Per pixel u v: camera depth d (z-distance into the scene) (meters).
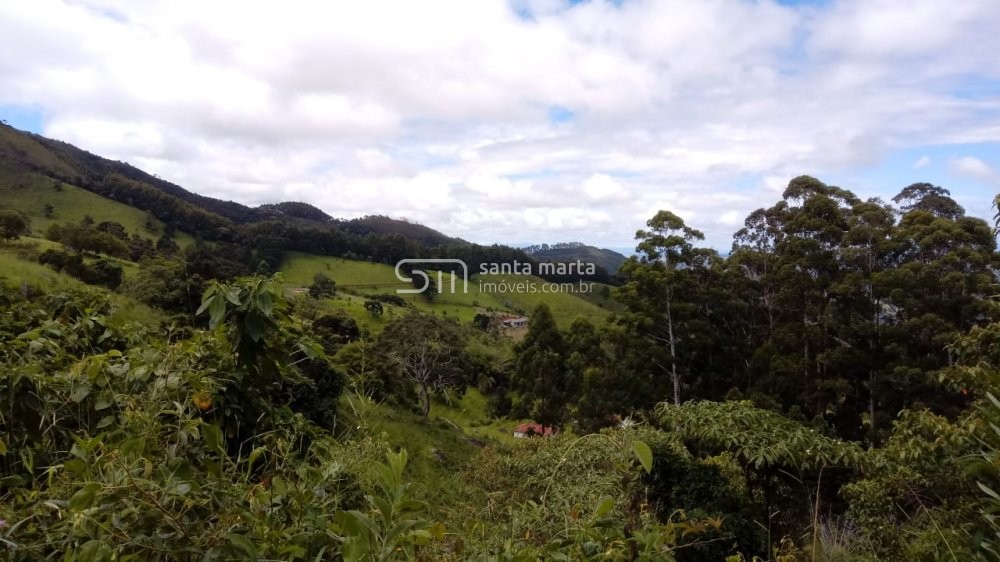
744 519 4.51
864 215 16.80
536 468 5.94
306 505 1.28
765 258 19.41
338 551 1.21
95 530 0.99
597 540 1.33
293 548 1.08
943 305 14.27
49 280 12.89
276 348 2.10
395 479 1.06
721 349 18.97
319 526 1.20
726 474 5.53
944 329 13.32
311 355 2.23
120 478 1.02
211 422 1.81
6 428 1.53
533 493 4.83
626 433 4.11
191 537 1.04
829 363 15.51
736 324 19.59
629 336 18.70
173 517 1.01
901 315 15.07
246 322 1.87
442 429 16.06
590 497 2.74
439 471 8.36
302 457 2.03
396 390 15.45
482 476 6.43
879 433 13.93
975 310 13.50
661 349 18.05
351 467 1.67
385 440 2.06
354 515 1.00
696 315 18.98
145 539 0.97
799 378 16.33
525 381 21.53
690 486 4.82
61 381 1.66
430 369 19.58
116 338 2.47
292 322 2.23
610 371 18.45
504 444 14.89
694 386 18.94
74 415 1.65
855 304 15.90
